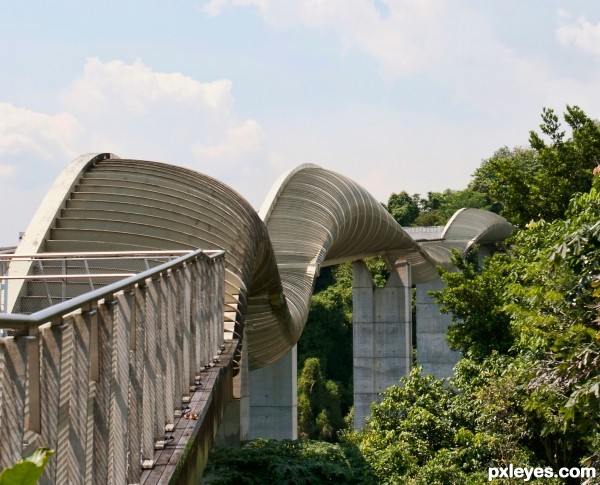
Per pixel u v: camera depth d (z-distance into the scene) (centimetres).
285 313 3722
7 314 522
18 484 376
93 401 759
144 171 2536
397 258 7631
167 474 955
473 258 12362
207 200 2505
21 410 534
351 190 5650
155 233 2311
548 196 5153
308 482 2969
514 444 3086
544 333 2503
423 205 16888
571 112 5278
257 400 5256
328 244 4859
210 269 1773
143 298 988
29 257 1786
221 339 2000
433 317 8900
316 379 9806
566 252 1945
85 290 2045
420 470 3111
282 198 4984
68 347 662
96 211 2320
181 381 1291
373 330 7562
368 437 3509
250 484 2711
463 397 3578
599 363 1991
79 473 687
